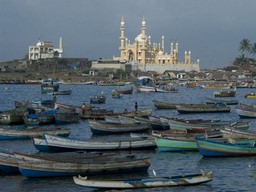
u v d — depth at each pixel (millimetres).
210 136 58344
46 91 195625
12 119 82000
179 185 41656
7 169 45812
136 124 72500
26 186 42031
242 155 54094
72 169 44375
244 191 41156
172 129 68188
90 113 92875
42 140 55531
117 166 45531
